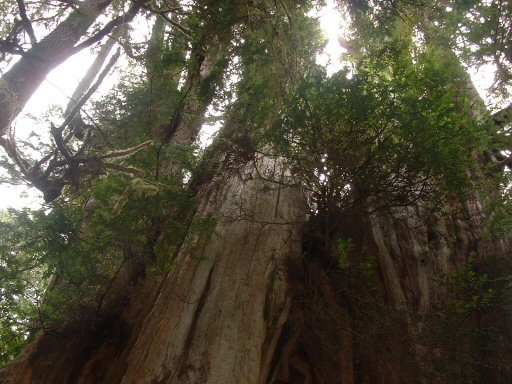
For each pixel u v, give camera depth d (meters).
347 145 6.90
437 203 7.41
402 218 9.11
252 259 7.57
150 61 8.37
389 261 8.16
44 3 6.80
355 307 7.23
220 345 6.04
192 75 9.13
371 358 6.79
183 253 7.77
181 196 7.22
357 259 7.36
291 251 7.87
